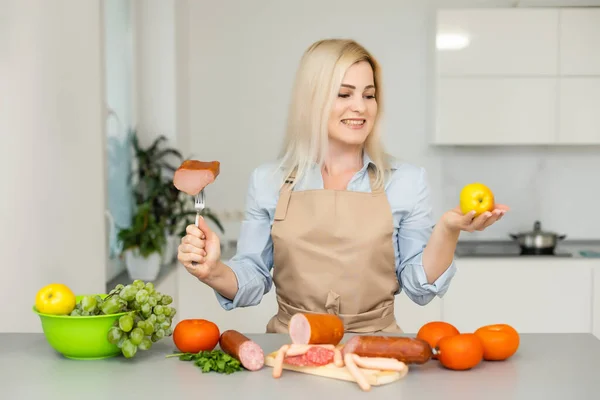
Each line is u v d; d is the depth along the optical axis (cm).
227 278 170
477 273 375
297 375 130
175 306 362
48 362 139
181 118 403
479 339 133
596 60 393
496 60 394
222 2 427
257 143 432
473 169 435
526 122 396
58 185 221
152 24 382
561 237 402
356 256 177
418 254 180
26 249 200
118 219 341
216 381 126
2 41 187
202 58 430
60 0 223
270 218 190
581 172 438
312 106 180
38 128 207
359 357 127
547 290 376
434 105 401
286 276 183
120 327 136
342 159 188
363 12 427
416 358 128
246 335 158
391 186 185
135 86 379
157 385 124
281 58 429
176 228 365
